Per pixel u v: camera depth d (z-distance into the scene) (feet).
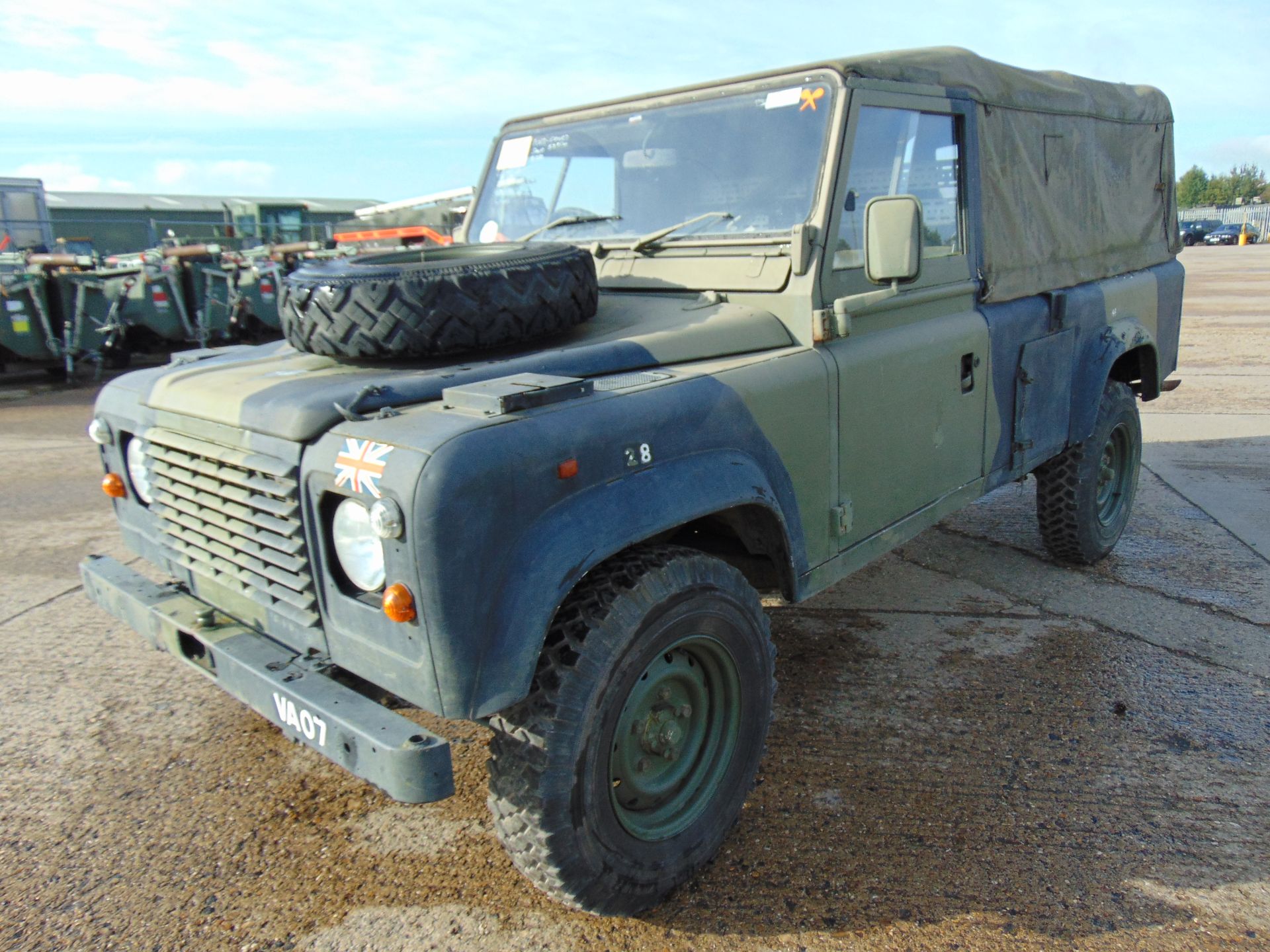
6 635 14.03
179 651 8.55
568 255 9.12
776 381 8.84
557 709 6.84
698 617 7.72
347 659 7.16
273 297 46.26
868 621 13.98
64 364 41.98
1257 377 33.65
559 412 7.06
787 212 9.85
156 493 8.89
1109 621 13.74
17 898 8.39
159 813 9.62
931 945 7.59
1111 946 7.54
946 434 11.43
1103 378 14.47
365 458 6.55
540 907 8.18
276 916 8.13
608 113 11.73
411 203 66.95
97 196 88.99
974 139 11.76
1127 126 16.19
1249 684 11.78
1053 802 9.45
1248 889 8.17
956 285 11.51
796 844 8.88
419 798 6.31
